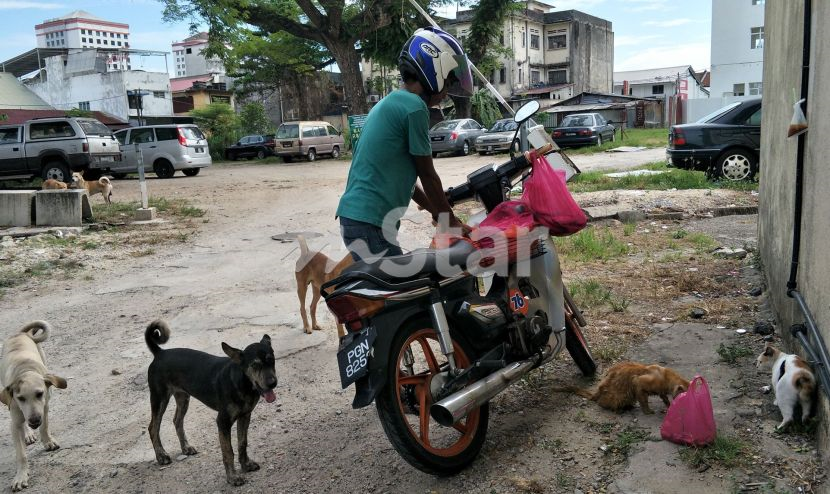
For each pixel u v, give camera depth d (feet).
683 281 20.01
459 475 10.70
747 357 13.96
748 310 17.10
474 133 91.56
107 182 49.32
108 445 13.03
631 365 12.24
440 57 11.48
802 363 10.74
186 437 13.15
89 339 19.20
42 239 34.24
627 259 23.94
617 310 17.80
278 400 14.44
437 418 10.09
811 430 10.55
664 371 11.76
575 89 186.60
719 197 35.06
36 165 62.64
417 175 11.73
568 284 20.43
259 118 142.10
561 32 185.98
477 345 11.69
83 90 152.25
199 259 29.53
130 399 15.07
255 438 12.84
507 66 173.17
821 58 10.85
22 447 11.89
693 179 42.06
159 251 31.71
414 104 11.18
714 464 10.08
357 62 101.76
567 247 25.76
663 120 158.92
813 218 11.23
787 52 16.19
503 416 12.55
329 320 19.80
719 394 12.41
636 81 204.03
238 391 10.87
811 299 11.24
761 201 21.21
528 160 12.29
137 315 21.31
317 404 14.14
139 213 40.96
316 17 96.58
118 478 11.80
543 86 179.52
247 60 134.82
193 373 11.50
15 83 135.64
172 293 23.82
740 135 40.75
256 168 91.20
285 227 37.09
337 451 12.04
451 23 154.61
